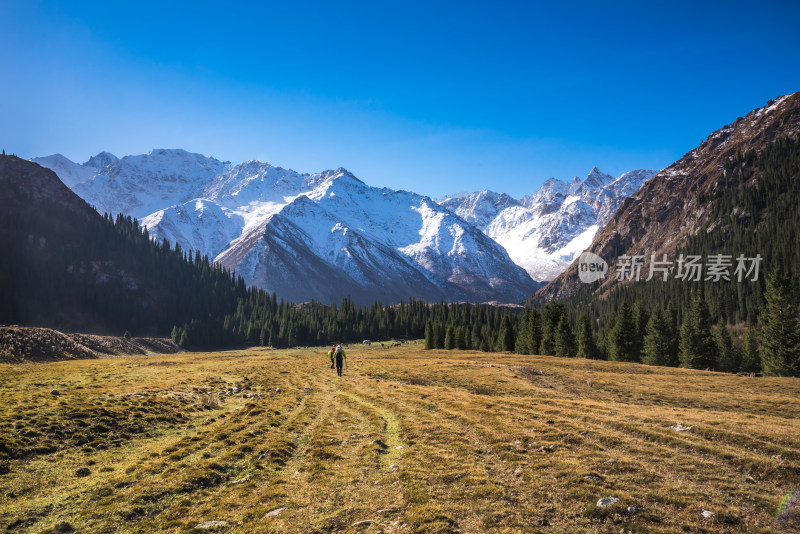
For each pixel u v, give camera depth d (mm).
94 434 20766
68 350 84812
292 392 37562
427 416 25062
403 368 60594
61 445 19031
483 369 57812
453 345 141375
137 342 150500
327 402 31750
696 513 11641
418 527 10891
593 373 57406
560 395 40312
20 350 72562
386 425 23344
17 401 24703
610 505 11930
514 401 29172
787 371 80500
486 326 177625
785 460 15586
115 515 12531
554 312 113938
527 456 16766
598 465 15375
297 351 158125
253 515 12289
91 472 16484
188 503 13555
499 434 20016
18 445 17797
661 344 93875
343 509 12391
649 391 42938
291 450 19125
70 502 13641
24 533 11602
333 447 19078
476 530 10836
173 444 19953
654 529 10758
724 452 16438
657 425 21109
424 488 13602
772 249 195000
